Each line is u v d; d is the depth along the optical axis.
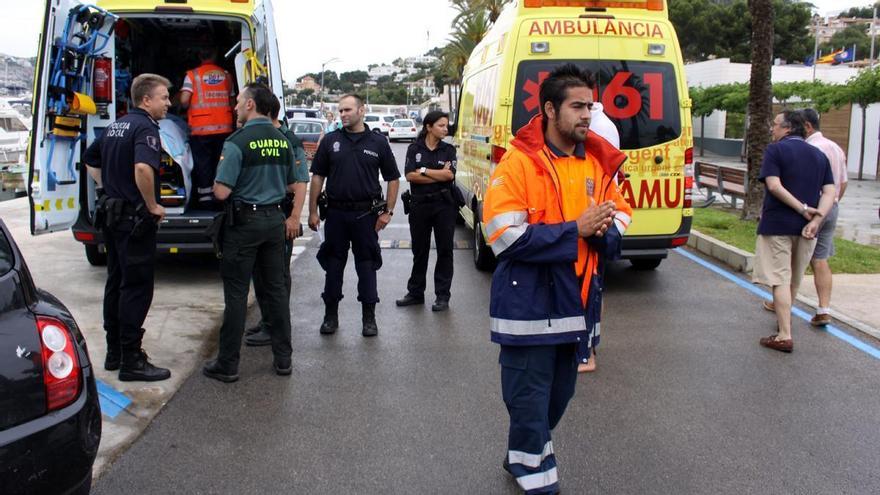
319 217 6.28
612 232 3.44
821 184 5.75
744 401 4.91
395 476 3.89
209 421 4.56
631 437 4.37
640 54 7.36
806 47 47.34
